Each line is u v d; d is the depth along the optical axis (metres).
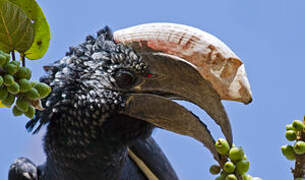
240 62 5.95
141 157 9.30
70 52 7.52
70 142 7.24
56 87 7.16
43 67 7.61
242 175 5.01
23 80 3.68
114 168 7.62
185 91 6.44
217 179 5.06
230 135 5.96
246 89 5.89
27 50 4.10
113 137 7.19
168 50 6.45
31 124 7.53
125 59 6.88
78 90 7.03
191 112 6.76
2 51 3.79
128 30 7.02
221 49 6.04
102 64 7.01
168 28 6.51
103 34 7.43
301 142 4.82
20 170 8.71
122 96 6.98
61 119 7.18
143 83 6.90
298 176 4.89
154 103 6.88
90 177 7.54
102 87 6.97
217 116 6.08
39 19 4.34
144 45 6.71
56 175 7.88
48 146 7.48
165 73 6.62
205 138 6.60
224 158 5.20
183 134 6.78
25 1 4.30
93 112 6.96
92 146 7.22
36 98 3.70
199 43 6.19
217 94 6.04
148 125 7.29
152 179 9.38
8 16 3.91
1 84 3.55
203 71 6.10
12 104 3.71
